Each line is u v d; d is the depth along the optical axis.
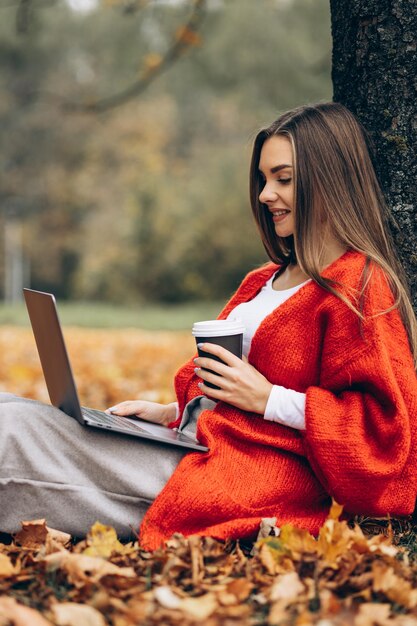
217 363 2.71
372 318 2.61
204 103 32.34
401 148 3.09
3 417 2.54
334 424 2.58
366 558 2.35
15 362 9.75
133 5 9.14
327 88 14.71
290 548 2.43
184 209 30.72
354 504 2.60
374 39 3.13
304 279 2.92
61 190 36.06
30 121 33.75
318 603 2.12
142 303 31.44
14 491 2.56
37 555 2.43
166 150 34.75
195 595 2.21
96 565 2.29
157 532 2.56
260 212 3.09
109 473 2.61
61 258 39.06
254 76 15.02
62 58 30.23
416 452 2.67
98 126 34.38
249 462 2.69
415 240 3.08
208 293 29.95
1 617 1.94
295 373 2.73
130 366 9.54
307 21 15.46
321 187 2.80
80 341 13.59
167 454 2.68
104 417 2.73
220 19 14.66
